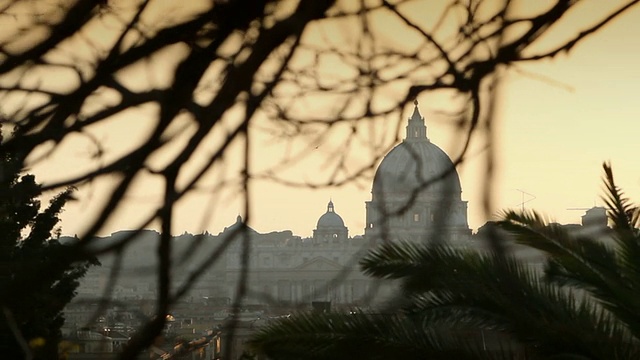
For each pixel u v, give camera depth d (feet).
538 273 56.54
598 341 53.72
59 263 26.63
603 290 56.03
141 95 30.35
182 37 30.78
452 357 53.26
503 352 53.83
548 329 52.80
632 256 54.03
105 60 30.99
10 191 30.55
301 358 53.88
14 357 33.14
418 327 53.57
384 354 53.88
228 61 30.76
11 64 31.22
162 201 27.94
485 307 52.95
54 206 32.35
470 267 50.80
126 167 28.53
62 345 33.45
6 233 31.73
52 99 31.14
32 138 30.73
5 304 26.16
